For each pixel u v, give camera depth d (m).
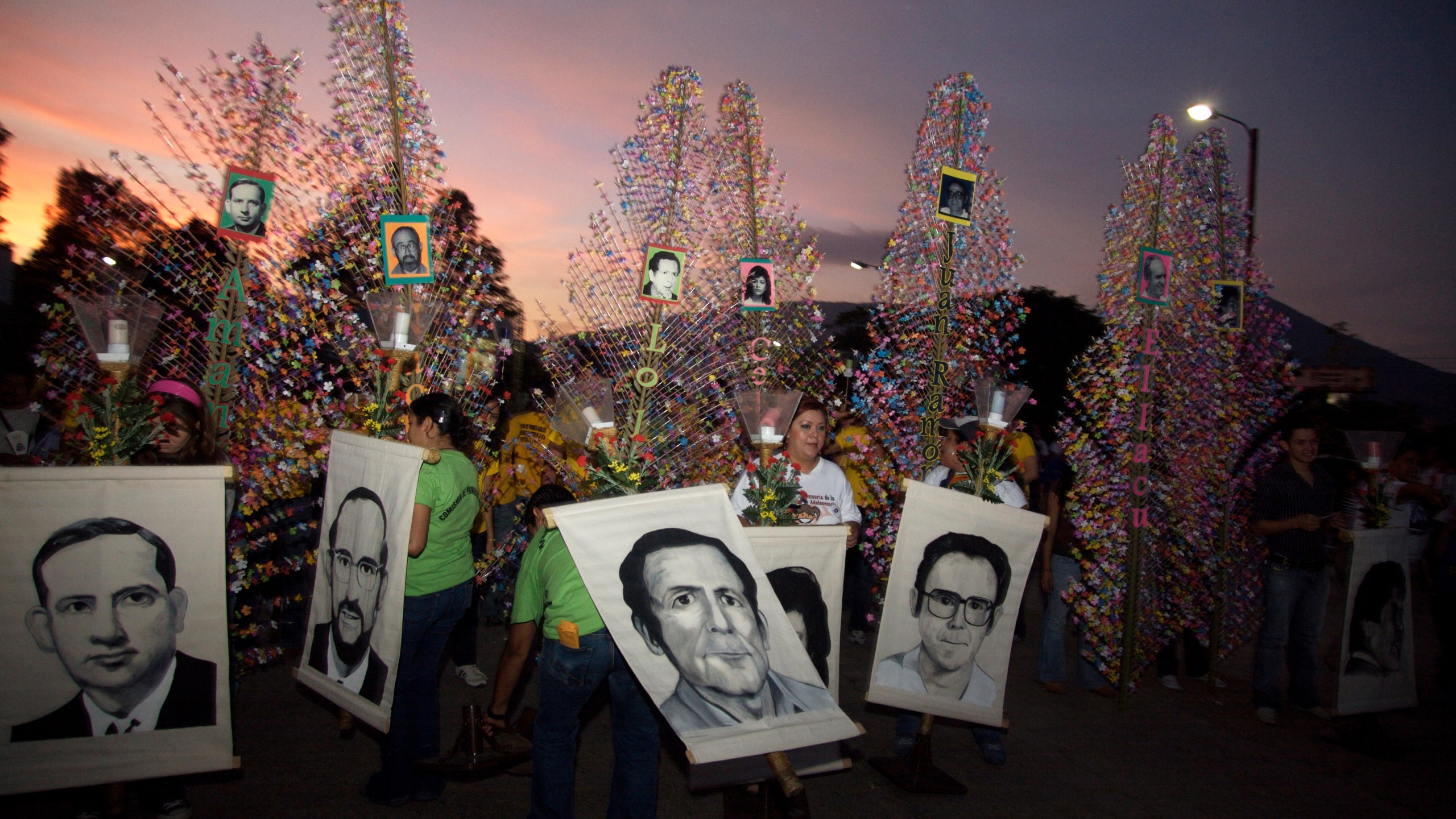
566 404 3.89
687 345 5.31
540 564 3.60
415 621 3.72
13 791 2.94
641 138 5.35
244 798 3.92
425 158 5.39
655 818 3.39
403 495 3.40
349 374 5.30
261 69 4.88
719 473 5.33
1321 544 5.79
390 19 5.27
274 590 5.97
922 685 4.05
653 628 3.03
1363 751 5.29
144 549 3.11
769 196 5.96
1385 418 14.44
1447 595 6.34
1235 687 6.67
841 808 4.20
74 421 3.53
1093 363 6.31
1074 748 5.17
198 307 4.87
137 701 3.09
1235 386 6.79
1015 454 6.26
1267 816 4.34
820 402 4.67
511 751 3.89
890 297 5.89
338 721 4.92
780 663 3.11
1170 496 6.41
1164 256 5.87
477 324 5.68
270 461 4.90
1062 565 6.18
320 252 5.14
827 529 3.76
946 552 4.08
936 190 5.78
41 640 2.99
